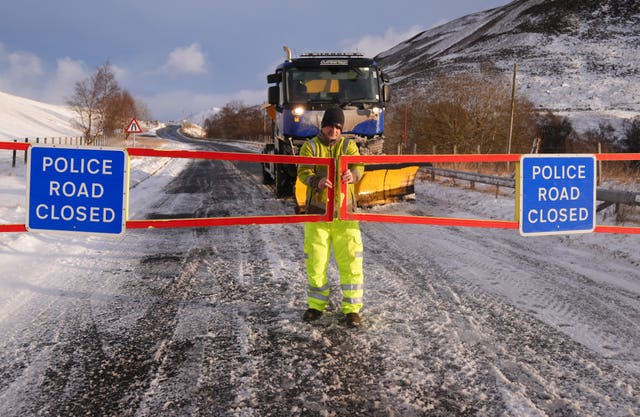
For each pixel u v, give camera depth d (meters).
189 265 5.95
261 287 5.07
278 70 10.76
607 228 4.84
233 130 103.25
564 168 4.63
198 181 16.88
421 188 14.71
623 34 100.31
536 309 4.46
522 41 106.06
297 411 2.79
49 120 85.62
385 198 10.83
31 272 5.48
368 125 10.13
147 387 3.05
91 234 4.00
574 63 88.62
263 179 15.60
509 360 3.43
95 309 4.39
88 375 3.20
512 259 6.32
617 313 4.37
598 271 5.79
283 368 3.30
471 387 3.06
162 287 5.06
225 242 7.29
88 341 3.71
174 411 2.79
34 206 4.00
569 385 3.09
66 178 3.97
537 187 4.54
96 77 41.38
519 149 27.39
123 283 5.18
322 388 3.04
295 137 10.23
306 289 5.00
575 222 4.71
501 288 5.08
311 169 4.06
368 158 3.98
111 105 48.72
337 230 4.11
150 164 24.23
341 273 4.12
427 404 2.87
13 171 17.36
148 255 6.45
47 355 3.47
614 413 2.78
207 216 9.52
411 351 3.56
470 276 5.51
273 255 6.48
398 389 3.03
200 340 3.74
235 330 3.94
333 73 10.30
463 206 10.99
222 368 3.30
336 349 3.59
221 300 4.66
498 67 93.81
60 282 5.17
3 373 3.21
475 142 26.95
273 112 12.52
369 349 3.59
